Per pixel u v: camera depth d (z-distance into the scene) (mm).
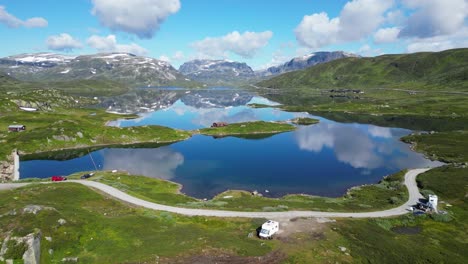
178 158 128375
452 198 77375
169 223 57562
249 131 182625
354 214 65625
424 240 56719
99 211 61844
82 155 132125
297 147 149000
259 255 44844
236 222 58781
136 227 53844
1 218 47719
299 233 53281
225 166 117312
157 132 166500
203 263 42094
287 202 74562
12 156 123312
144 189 88125
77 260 42219
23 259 38969
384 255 48500
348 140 163250
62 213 53125
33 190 72562
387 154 135375
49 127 151625
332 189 94562
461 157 121250
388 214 66750
